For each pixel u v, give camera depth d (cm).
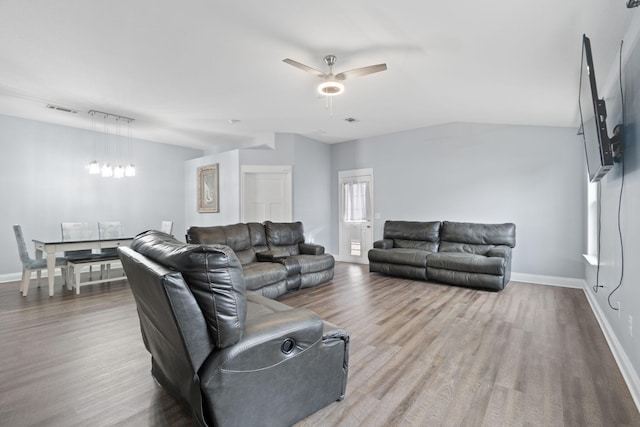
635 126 200
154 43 265
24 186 510
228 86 363
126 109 454
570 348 247
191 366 134
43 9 217
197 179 688
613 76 252
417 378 204
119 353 242
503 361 227
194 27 241
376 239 651
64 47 271
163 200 688
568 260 453
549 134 468
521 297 392
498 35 231
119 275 519
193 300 131
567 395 185
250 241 450
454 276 445
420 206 590
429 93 379
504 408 173
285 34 251
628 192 215
